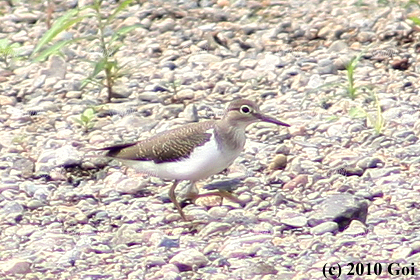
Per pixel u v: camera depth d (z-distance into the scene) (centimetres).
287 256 1212
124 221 1316
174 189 1316
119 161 1341
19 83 1798
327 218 1279
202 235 1269
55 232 1288
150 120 1622
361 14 1994
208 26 2005
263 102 1675
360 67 1777
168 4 2134
